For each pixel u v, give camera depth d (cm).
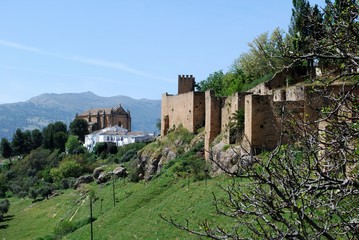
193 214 4853
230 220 4012
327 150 1373
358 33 1306
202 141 7856
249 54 9331
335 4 1377
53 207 10019
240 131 5994
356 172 1412
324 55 1325
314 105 3023
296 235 1111
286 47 1441
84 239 6319
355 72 1366
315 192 1265
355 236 1177
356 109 1415
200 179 6231
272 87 6738
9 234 8675
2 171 16112
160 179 7125
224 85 10106
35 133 19238
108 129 19525
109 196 8512
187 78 11438
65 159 14300
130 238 5281
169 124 9638
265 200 1166
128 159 13038
